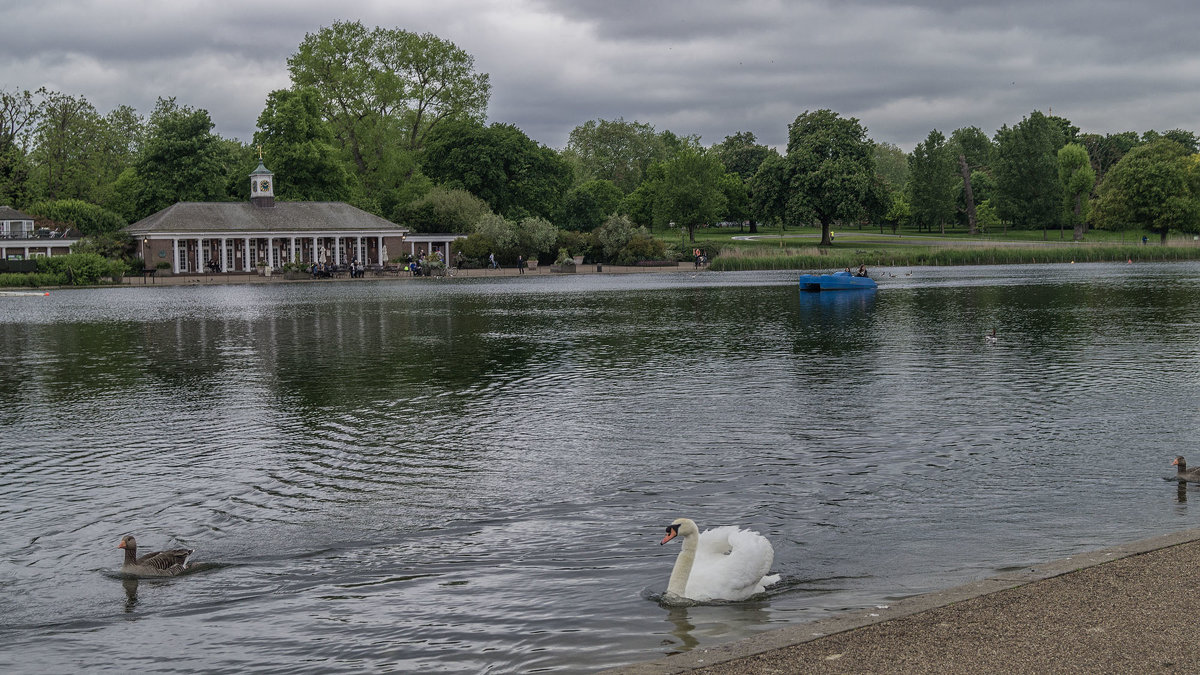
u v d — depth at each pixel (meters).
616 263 113.75
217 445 18.95
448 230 118.00
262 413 22.39
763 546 10.56
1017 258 112.50
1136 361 28.95
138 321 48.91
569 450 18.11
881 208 127.50
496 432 19.89
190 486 15.87
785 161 127.88
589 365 30.16
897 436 18.89
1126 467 16.11
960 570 11.12
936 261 111.06
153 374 29.09
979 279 80.25
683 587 10.44
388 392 25.19
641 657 8.95
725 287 75.88
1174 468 16.00
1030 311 47.75
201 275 96.75
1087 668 7.18
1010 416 20.73
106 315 53.25
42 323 48.22
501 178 126.81
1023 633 7.99
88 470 17.02
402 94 130.00
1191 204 127.00
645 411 22.05
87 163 124.56
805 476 15.87
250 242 104.00
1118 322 41.16
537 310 53.62
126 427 20.89
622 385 25.98
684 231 147.38
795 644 8.10
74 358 33.34
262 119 114.75
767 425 20.20
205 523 13.87
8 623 10.34
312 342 37.78
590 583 11.06
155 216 102.00
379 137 128.12
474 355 33.00
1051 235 164.00
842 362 30.05
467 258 109.06
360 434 19.86
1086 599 8.77
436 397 24.33
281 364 31.09
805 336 37.91
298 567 11.93
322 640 9.67
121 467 17.22
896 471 16.08
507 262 110.69
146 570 11.73
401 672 8.87
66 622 10.34
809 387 25.17
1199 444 17.78
